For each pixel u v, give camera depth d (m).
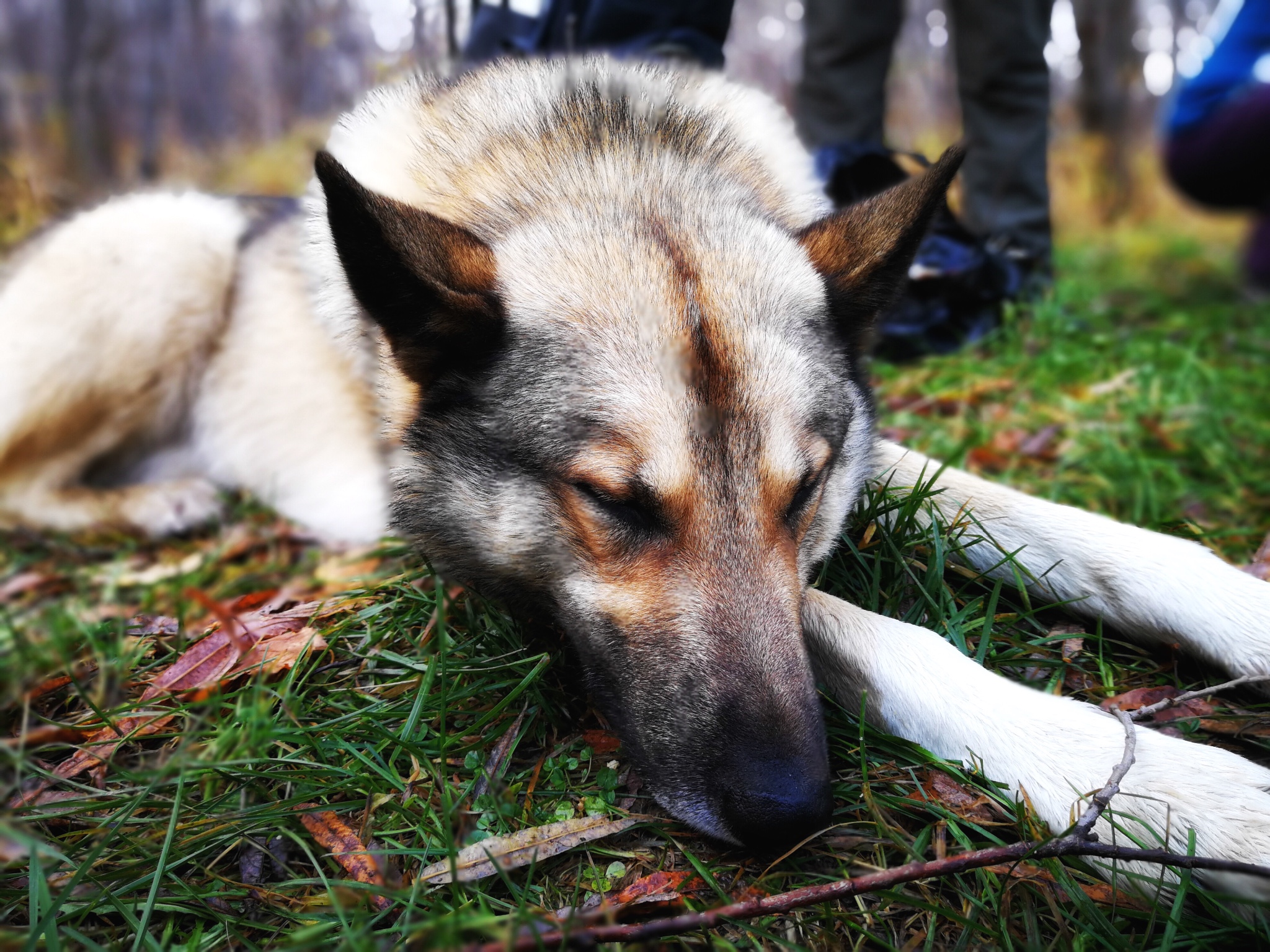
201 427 0.78
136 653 0.46
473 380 0.41
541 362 0.39
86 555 0.71
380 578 0.55
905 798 0.35
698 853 0.34
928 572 0.45
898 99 3.27
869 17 0.99
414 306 0.40
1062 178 2.91
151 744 0.41
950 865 0.29
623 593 0.37
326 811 0.36
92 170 2.69
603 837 0.35
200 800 0.38
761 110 0.57
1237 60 1.41
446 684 0.41
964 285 0.89
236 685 0.44
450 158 0.49
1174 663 0.42
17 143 2.24
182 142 3.55
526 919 0.28
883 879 0.29
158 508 0.73
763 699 0.34
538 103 0.49
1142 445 0.70
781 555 0.38
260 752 0.37
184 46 4.13
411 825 0.36
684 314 0.38
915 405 0.77
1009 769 0.35
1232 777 0.33
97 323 0.72
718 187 0.46
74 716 0.44
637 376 0.37
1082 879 0.32
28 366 0.72
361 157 0.53
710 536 0.36
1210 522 0.59
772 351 0.39
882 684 0.38
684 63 0.62
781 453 0.37
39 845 0.31
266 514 0.73
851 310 0.45
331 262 0.50
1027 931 0.30
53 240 0.75
